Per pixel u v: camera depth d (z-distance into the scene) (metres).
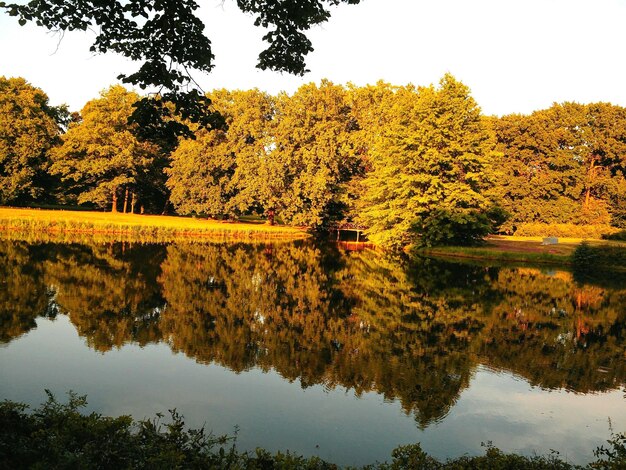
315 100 46.66
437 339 12.98
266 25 7.87
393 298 18.66
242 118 47.50
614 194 54.91
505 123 56.72
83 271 21.34
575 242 43.62
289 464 4.66
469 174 35.59
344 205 50.69
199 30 7.44
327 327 13.94
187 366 10.24
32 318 13.55
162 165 59.81
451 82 36.62
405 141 36.56
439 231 36.22
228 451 6.59
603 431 7.77
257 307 16.20
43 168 50.66
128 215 54.09
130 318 14.04
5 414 4.97
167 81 7.70
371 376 10.02
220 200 50.25
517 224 53.41
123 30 7.25
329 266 27.94
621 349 12.47
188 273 22.52
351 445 7.02
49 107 58.84
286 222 49.06
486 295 19.83
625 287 23.14
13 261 23.02
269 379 9.66
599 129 58.00
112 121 51.62
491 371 10.55
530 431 7.70
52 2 6.79
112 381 9.20
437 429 7.67
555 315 16.41
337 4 7.54
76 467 4.00
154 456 4.44
